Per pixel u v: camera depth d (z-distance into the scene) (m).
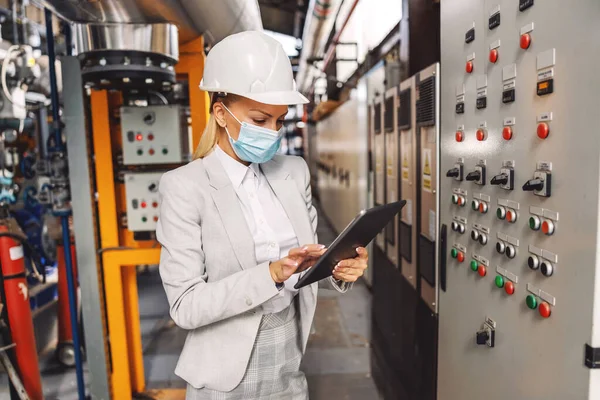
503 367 1.24
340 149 5.99
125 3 1.50
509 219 1.16
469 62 1.41
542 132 1.00
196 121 2.19
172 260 0.98
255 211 1.07
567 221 0.93
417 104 2.04
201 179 1.01
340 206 6.02
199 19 1.88
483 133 1.32
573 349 0.93
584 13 0.86
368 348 2.94
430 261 1.89
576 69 0.89
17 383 1.87
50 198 2.20
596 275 0.85
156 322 3.49
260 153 1.01
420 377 2.10
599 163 0.83
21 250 2.04
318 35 4.43
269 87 0.96
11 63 2.21
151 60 1.77
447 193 1.65
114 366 2.23
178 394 2.41
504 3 1.18
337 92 6.15
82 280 2.08
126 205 2.11
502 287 1.23
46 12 1.95
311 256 0.90
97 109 2.03
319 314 3.53
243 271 0.93
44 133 3.18
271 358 1.10
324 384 2.50
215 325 1.04
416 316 2.15
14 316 2.00
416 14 2.17
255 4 2.51
